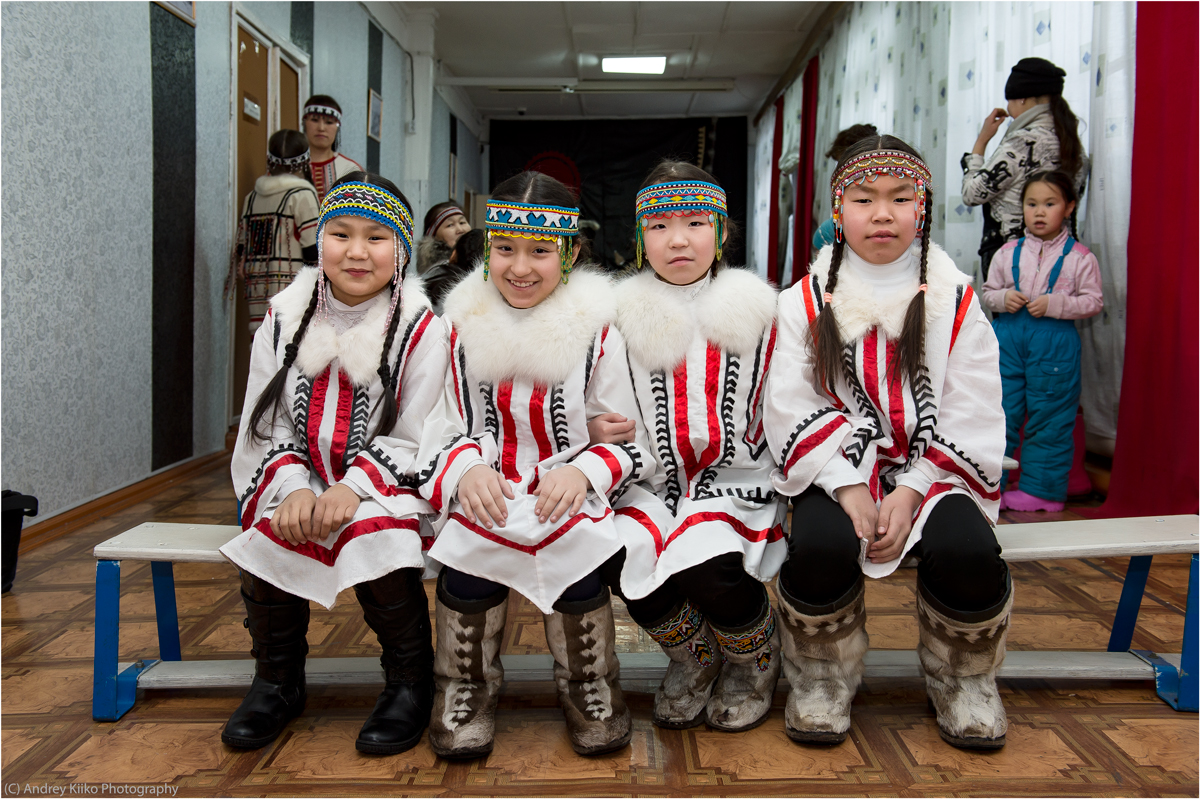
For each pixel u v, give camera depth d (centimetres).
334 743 141
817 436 144
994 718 136
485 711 138
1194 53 247
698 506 142
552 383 149
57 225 267
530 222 143
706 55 798
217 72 387
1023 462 304
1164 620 195
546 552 133
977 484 146
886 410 149
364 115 617
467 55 815
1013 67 314
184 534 155
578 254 165
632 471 144
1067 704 154
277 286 368
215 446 394
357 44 597
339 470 148
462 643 136
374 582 135
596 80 894
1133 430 273
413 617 142
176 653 165
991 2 376
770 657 147
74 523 270
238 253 381
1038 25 340
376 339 148
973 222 398
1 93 239
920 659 146
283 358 151
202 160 374
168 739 142
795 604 135
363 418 149
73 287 277
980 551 130
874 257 152
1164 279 259
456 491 137
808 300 157
